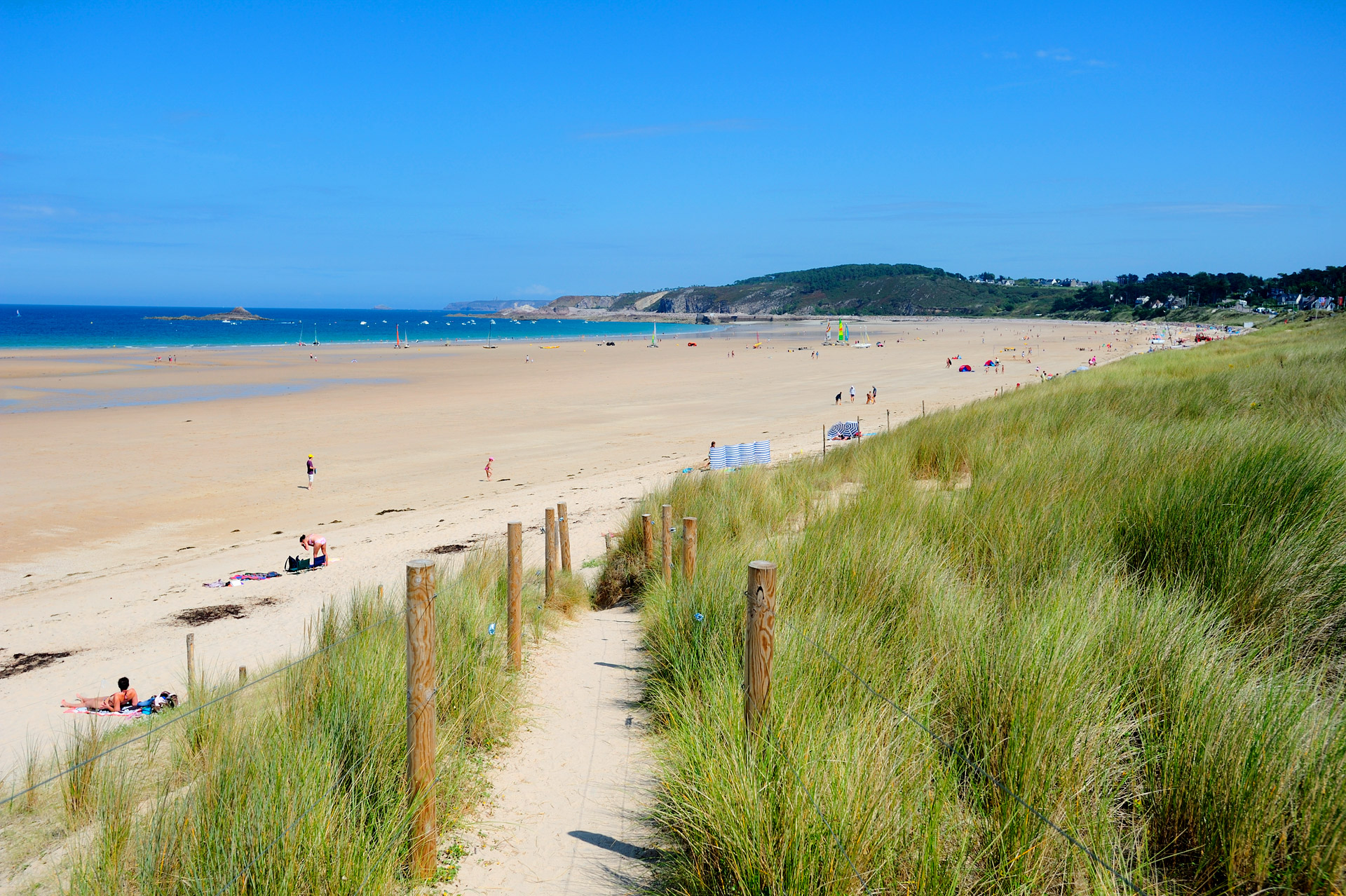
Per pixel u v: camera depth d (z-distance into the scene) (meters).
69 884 3.43
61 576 15.88
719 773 3.14
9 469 26.47
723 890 2.87
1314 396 11.16
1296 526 4.61
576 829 3.65
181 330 164.75
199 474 25.81
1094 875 2.41
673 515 10.15
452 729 4.24
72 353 85.38
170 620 12.57
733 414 40.44
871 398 45.78
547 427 36.16
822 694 3.63
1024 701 3.07
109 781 4.19
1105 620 3.72
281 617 12.28
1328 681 3.43
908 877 2.60
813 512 9.02
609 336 162.38
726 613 5.25
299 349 101.19
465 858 3.42
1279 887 2.42
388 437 33.31
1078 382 22.42
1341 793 2.44
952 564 5.49
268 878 2.82
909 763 3.02
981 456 10.10
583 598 8.66
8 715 8.88
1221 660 3.39
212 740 4.39
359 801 3.31
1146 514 5.26
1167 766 2.81
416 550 16.19
